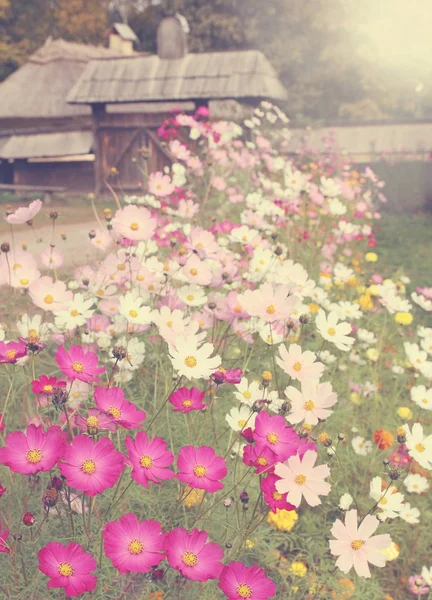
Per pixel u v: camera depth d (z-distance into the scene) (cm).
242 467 256
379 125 1820
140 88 1881
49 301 238
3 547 178
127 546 164
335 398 204
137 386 312
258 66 1841
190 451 184
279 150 1259
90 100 1906
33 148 2156
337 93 3153
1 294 372
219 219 624
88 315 260
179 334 228
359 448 323
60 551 161
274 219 480
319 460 291
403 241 1154
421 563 305
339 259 638
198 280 288
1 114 2283
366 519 182
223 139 638
